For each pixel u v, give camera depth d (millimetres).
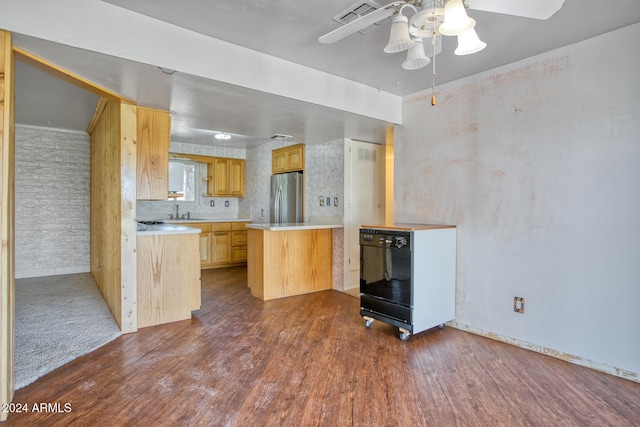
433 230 2988
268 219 6141
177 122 3697
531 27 2260
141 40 2111
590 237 2436
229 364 2428
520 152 2797
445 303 3129
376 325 3279
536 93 2699
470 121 3131
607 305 2359
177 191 6391
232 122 3697
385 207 5094
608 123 2354
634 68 2246
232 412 1860
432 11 1494
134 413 1844
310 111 3225
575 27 2270
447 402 1983
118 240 3072
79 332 2951
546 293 2654
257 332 3062
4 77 1766
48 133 5211
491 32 2322
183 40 2264
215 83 2480
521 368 2414
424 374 2314
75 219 5426
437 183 3398
